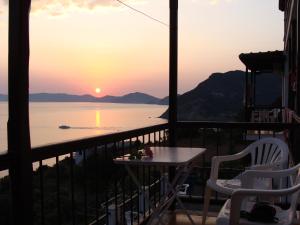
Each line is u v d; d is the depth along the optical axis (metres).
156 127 4.23
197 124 4.62
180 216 4.32
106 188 3.16
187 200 4.59
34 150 2.13
